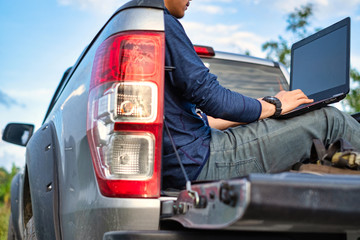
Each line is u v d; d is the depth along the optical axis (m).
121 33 1.77
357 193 1.30
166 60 1.96
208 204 1.39
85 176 1.79
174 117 1.97
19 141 4.02
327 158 1.80
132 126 1.69
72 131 1.97
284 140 2.08
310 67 2.59
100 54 1.82
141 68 1.73
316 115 2.13
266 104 2.10
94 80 1.82
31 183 2.32
